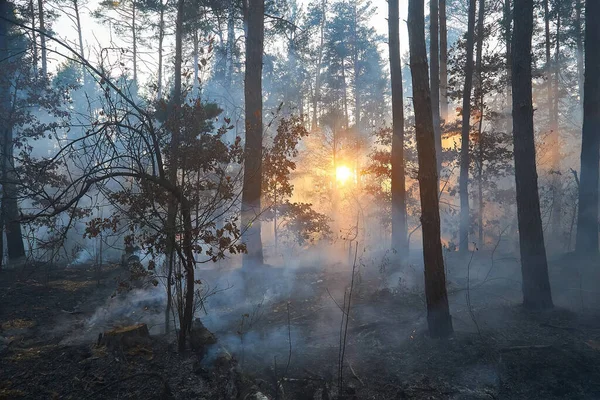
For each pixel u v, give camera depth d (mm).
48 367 6023
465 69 14789
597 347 6770
